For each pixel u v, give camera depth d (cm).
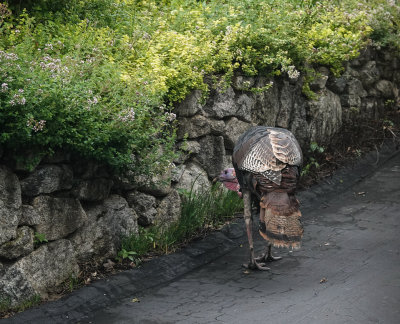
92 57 1166
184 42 1328
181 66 1262
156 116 1191
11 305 934
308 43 1633
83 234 1077
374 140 1888
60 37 1279
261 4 1600
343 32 1788
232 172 1215
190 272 1145
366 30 1814
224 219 1381
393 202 1498
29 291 959
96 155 1028
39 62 1077
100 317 955
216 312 958
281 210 1005
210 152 1394
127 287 1055
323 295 997
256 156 1062
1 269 929
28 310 938
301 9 1675
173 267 1145
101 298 1009
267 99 1546
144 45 1334
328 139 1762
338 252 1198
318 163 1695
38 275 982
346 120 1855
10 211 934
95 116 1017
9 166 941
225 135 1425
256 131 1125
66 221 1034
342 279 1062
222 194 1417
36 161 959
